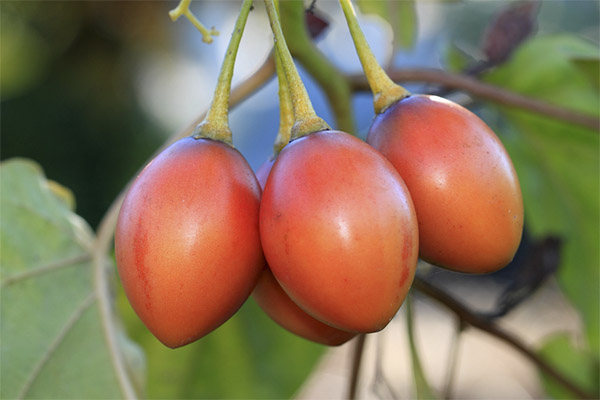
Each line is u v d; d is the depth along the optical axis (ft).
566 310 4.55
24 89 4.01
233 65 1.08
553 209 1.83
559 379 1.58
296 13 1.30
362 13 1.66
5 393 1.26
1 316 1.28
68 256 1.36
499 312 1.59
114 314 1.36
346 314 1.00
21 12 3.91
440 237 1.05
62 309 1.32
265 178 1.11
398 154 1.05
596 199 1.77
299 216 0.98
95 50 3.90
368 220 0.98
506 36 1.66
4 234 1.32
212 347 1.76
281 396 1.77
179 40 4.00
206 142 1.05
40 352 1.29
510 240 1.05
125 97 3.90
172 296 1.00
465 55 1.85
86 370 1.31
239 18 1.08
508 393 4.01
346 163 0.99
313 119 1.05
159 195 1.01
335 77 1.37
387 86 1.11
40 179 1.40
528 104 1.49
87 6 3.83
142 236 1.01
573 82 1.69
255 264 1.03
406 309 1.36
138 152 3.84
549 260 1.59
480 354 4.57
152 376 1.77
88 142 3.88
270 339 1.76
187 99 4.13
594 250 1.81
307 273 0.99
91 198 3.86
